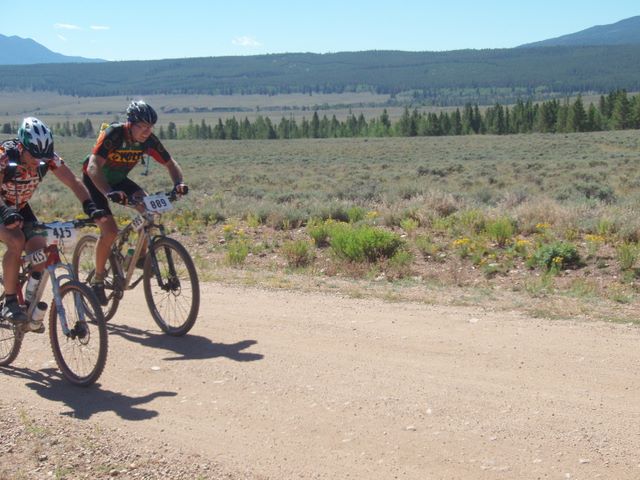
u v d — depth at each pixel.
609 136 80.31
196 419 4.38
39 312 5.28
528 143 78.19
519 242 10.16
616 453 3.71
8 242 5.09
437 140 102.12
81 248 6.81
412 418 4.24
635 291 7.96
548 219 12.18
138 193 6.11
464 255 10.09
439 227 12.13
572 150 61.28
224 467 3.73
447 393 4.63
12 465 3.86
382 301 7.50
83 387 5.05
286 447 3.94
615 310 6.88
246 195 25.28
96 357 5.02
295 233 13.03
